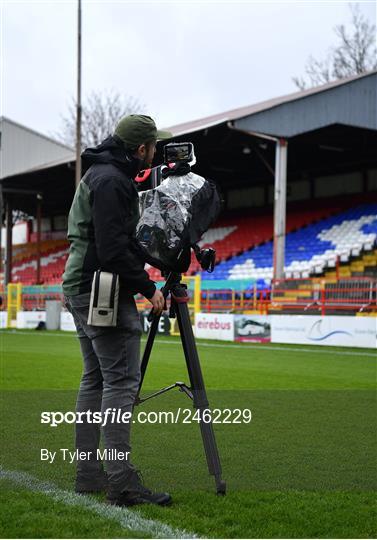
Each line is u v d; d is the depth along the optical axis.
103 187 3.25
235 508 3.26
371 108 19.88
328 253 23.12
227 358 11.89
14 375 8.82
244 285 19.22
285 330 15.71
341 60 39.28
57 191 33.31
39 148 37.81
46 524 2.95
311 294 17.50
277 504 3.34
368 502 3.40
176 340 16.28
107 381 3.39
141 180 3.70
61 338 17.00
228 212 33.03
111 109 46.69
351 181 28.17
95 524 2.97
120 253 3.24
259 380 8.62
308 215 27.38
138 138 3.36
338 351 13.42
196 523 3.01
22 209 38.69
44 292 23.28
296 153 26.20
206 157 26.84
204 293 19.83
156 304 3.39
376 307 15.91
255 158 27.16
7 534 2.81
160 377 8.74
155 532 2.88
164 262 3.47
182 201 3.45
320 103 19.31
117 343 3.37
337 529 2.97
